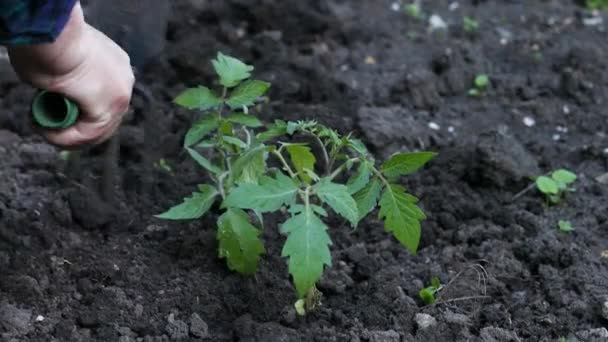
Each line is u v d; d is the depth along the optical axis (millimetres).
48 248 3357
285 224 2691
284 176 2809
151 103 3752
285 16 4980
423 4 5477
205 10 4949
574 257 3387
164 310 3121
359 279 3318
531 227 3582
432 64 4762
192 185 3725
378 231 3520
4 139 3980
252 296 3158
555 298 3203
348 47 4934
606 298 3191
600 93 4555
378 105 4422
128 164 3836
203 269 3289
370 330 3072
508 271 3336
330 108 4309
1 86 4344
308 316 3123
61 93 2574
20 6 2355
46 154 3877
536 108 4449
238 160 2982
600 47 5008
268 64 4621
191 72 4488
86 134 2674
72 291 3186
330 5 5262
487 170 3795
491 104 4508
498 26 5230
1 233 3359
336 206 2779
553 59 4879
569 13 5418
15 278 3186
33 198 3598
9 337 2988
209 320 3104
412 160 2914
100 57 2596
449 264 3385
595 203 3752
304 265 2646
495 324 3117
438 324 3078
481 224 3615
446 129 4273
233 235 3051
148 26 3240
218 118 3119
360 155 3221
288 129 3025
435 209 3676
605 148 4129
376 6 5367
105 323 3051
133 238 3434
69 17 2451
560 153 4129
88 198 3500
